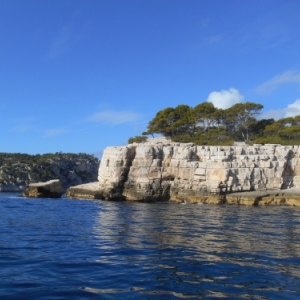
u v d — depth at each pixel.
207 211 31.88
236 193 42.41
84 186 53.97
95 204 40.44
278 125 61.28
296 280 9.70
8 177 143.62
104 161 50.72
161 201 46.62
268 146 45.38
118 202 44.75
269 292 8.72
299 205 39.25
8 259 11.66
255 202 40.69
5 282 9.22
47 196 55.94
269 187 43.75
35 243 14.57
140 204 41.34
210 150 45.50
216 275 10.10
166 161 47.28
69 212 30.22
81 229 19.12
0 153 187.00
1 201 45.62
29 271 10.29
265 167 43.94
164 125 71.69
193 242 15.05
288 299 8.24
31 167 154.00
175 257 12.15
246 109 66.38
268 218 25.98
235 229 19.50
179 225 21.05
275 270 10.66
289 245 14.66
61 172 163.12
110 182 48.75
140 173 47.34
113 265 11.02
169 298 8.24
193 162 45.38
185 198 44.53
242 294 8.56
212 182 43.59
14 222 22.31
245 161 43.88
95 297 8.25
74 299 8.11
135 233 17.59
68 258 11.91
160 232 17.98
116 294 8.47
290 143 54.50
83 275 9.97
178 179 46.28
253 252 13.14
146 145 48.69
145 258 11.97
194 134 69.00
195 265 11.12
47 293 8.47
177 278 9.77
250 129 68.00
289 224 22.20
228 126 69.06
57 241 15.11
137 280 9.55
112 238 15.98
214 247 14.02
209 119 69.12
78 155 195.75
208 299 8.21
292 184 44.44
